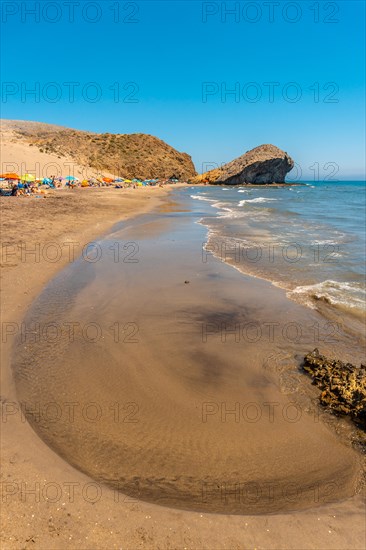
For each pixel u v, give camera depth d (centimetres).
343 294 979
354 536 320
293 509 351
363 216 2755
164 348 676
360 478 392
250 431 462
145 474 392
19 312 806
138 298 943
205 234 1952
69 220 2183
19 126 13138
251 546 307
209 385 563
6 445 414
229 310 869
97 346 676
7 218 2036
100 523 320
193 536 314
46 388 542
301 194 6444
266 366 621
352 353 672
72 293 962
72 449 422
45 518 320
